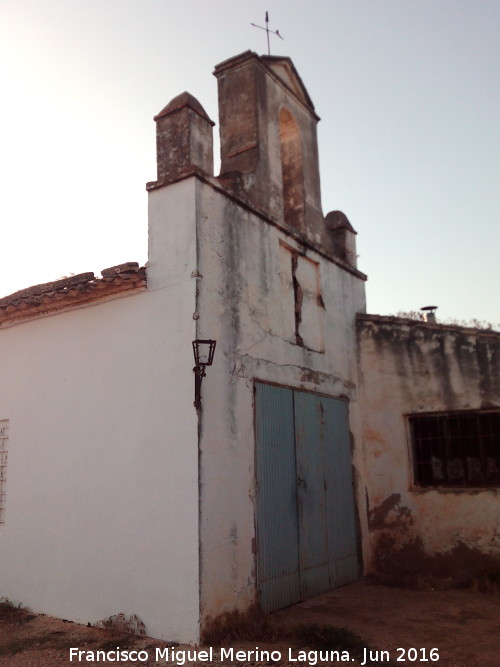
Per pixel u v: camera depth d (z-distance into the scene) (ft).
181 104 24.53
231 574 21.79
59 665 18.60
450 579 29.76
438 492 31.04
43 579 24.50
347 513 30.73
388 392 33.27
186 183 23.65
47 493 25.31
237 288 24.97
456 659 19.10
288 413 27.22
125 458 23.04
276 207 29.12
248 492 23.57
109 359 24.52
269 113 30.01
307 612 24.52
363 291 36.60
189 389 21.79
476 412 30.89
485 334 30.99
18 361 28.02
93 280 24.66
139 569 21.66
